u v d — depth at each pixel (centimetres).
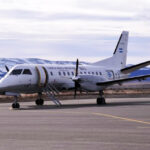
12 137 1380
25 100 4494
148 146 1192
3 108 3003
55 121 1914
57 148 1161
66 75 3491
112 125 1736
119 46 4294
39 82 3222
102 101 3416
